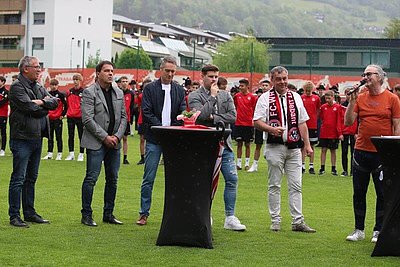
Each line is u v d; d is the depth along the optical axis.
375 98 9.25
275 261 8.12
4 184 14.28
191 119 9.08
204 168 8.71
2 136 20.42
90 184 10.12
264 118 10.02
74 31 72.06
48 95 10.21
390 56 47.47
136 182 15.04
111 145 10.09
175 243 8.78
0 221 10.19
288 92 10.09
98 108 10.14
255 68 46.72
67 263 7.78
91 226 10.02
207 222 8.77
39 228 9.77
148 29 105.62
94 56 70.31
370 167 9.34
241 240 9.27
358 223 9.48
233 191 10.02
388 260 8.34
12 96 9.76
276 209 10.07
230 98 10.19
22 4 69.62
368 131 9.23
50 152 19.89
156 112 10.18
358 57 48.97
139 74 37.22
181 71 35.62
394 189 8.53
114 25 99.50
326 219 11.13
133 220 10.62
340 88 34.28
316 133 18.31
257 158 18.12
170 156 8.73
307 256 8.44
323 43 53.81
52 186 14.12
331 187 15.35
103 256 8.17
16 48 67.12
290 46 50.16
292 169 10.03
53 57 69.12
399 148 8.37
